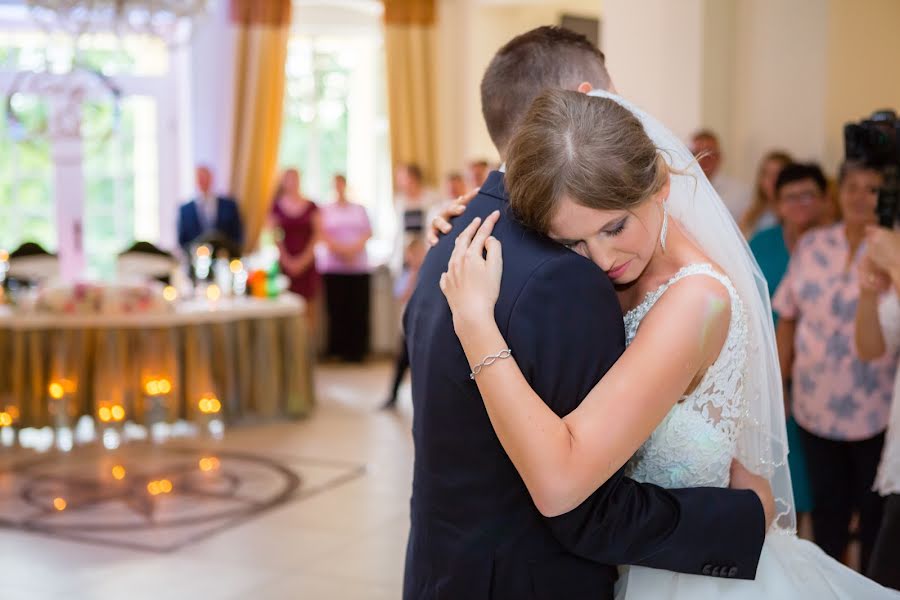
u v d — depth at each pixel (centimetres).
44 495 455
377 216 905
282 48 827
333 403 672
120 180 820
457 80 862
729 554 132
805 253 306
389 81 853
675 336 124
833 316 294
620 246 125
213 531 404
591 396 121
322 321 861
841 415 292
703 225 149
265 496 452
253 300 617
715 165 502
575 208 120
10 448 541
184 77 834
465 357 128
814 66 516
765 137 538
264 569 362
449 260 138
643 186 121
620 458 120
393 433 581
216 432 579
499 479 129
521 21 853
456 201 153
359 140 897
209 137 834
